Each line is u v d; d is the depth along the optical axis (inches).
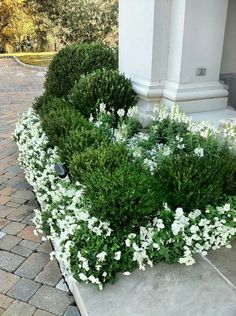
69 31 666.2
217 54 149.6
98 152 92.4
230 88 175.8
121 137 110.6
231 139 105.1
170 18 144.0
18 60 534.3
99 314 65.0
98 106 137.7
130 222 74.9
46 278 82.7
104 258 71.8
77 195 84.0
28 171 126.7
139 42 154.9
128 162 90.0
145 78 154.7
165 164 89.6
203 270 75.5
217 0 139.8
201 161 88.9
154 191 79.7
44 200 100.3
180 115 119.1
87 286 71.7
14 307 74.1
